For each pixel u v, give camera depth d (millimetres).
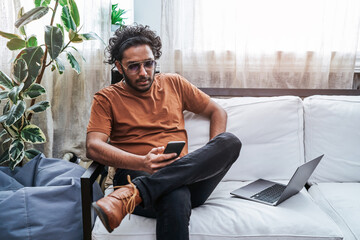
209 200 1536
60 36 1810
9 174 1837
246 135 1743
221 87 2195
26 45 1950
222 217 1368
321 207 1531
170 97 1713
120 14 2256
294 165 1748
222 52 2141
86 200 1332
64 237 1502
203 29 2111
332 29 2066
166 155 1365
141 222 1361
